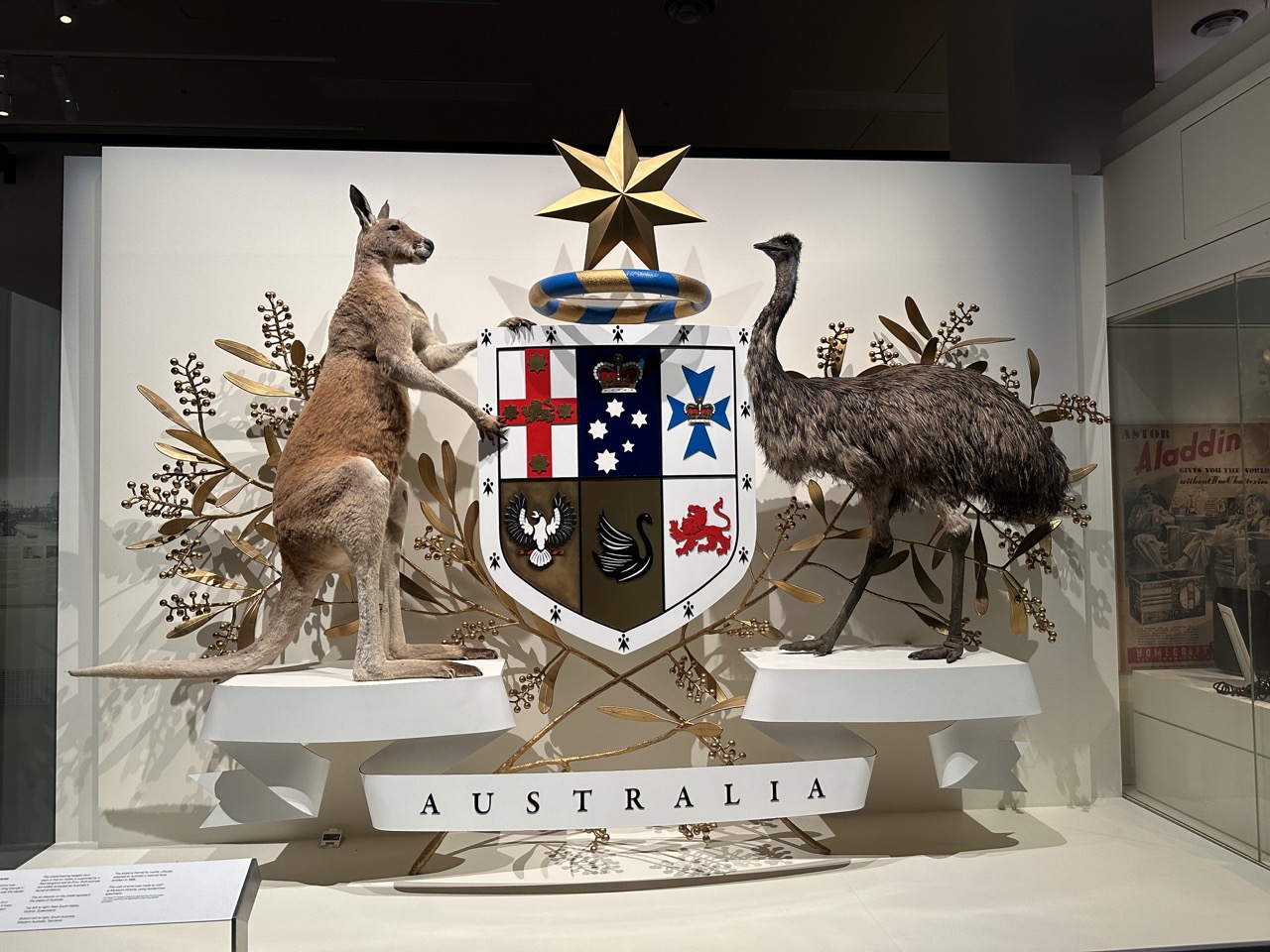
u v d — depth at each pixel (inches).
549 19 98.4
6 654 103.4
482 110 100.6
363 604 85.7
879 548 100.0
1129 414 114.0
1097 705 116.1
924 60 102.9
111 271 105.0
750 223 112.4
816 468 96.3
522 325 95.0
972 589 112.6
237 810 87.1
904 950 76.8
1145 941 78.2
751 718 90.6
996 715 90.0
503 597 100.7
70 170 106.3
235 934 69.1
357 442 89.4
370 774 87.0
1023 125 109.6
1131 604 113.9
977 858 97.2
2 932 67.9
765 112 103.3
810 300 112.9
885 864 95.7
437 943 78.6
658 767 107.7
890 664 91.9
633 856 98.5
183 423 102.2
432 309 108.7
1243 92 94.2
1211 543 100.2
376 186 108.5
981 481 96.1
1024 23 108.0
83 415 106.0
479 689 85.6
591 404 94.7
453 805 86.0
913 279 114.0
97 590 104.8
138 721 104.1
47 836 103.7
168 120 97.9
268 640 89.0
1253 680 94.6
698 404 95.7
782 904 85.9
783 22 100.3
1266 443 92.0
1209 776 101.3
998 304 114.9
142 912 68.9
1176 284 104.8
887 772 111.8
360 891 90.0
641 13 98.7
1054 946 77.4
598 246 97.7
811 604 110.7
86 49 94.7
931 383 98.2
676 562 93.9
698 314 111.3
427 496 107.1
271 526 101.6
